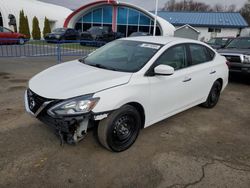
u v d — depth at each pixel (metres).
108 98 2.99
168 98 3.90
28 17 29.73
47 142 3.51
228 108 5.65
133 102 3.33
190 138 3.98
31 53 13.01
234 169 3.17
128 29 30.97
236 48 9.03
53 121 2.96
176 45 4.14
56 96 2.92
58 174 2.85
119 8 30.38
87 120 3.00
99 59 4.14
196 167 3.16
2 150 3.25
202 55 4.87
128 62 3.75
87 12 31.33
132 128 3.47
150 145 3.65
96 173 2.91
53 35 20.89
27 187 2.62
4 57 11.28
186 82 4.21
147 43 4.13
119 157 3.27
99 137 3.22
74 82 3.16
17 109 4.68
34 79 3.57
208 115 5.09
